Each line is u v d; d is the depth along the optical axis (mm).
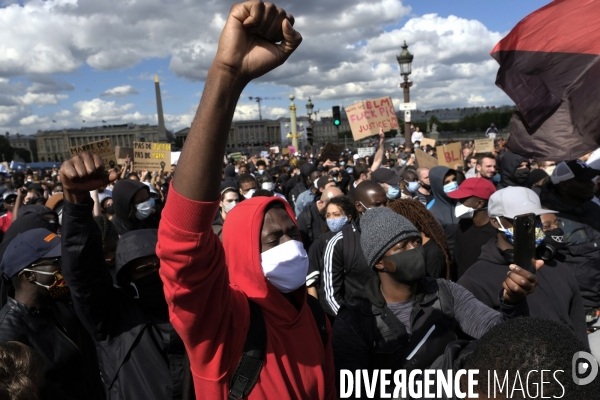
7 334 2445
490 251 3002
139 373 2230
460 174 6988
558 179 3789
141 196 4625
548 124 3264
